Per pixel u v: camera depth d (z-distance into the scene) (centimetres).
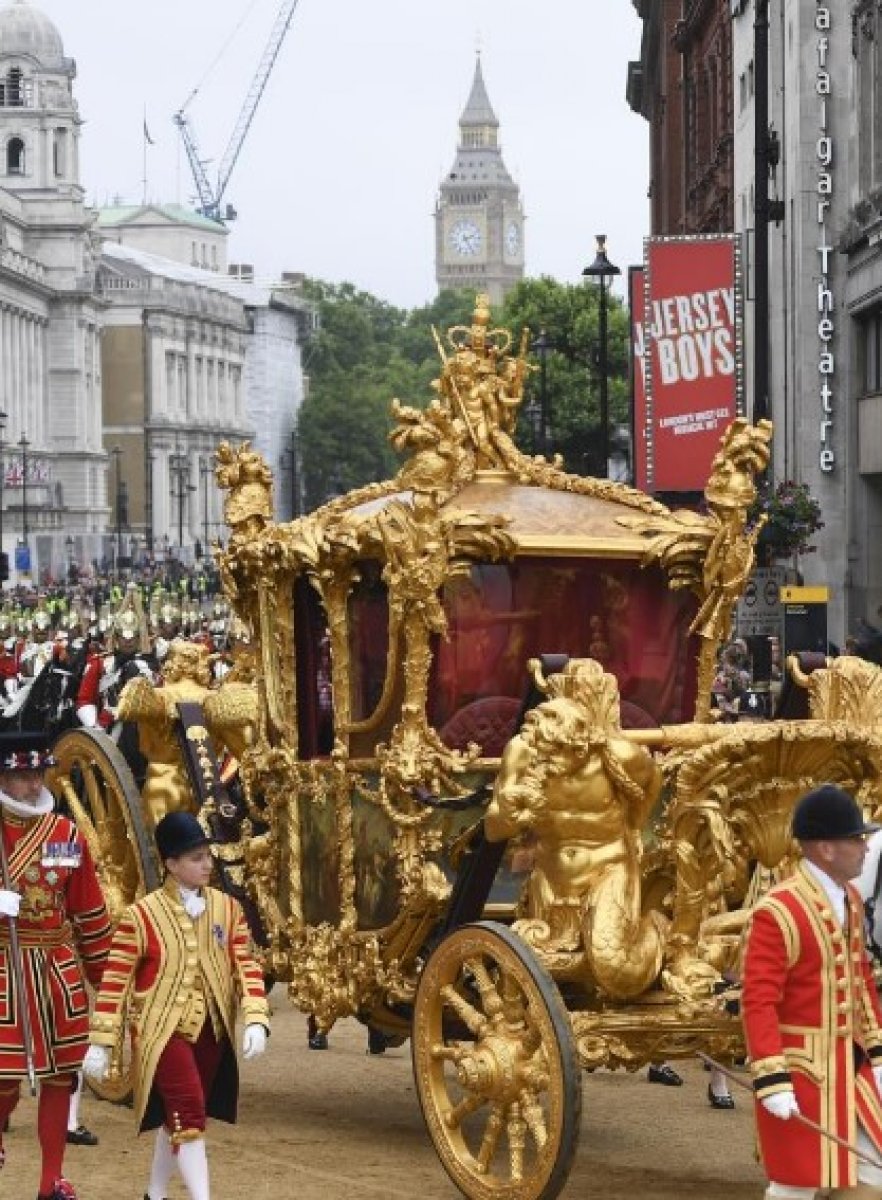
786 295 12988
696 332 10412
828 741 3084
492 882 3241
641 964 3067
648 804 3106
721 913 3206
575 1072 2970
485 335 3700
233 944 3111
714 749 3084
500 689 3478
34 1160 3459
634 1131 3619
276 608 3681
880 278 10919
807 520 9181
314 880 3641
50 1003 3136
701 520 3556
